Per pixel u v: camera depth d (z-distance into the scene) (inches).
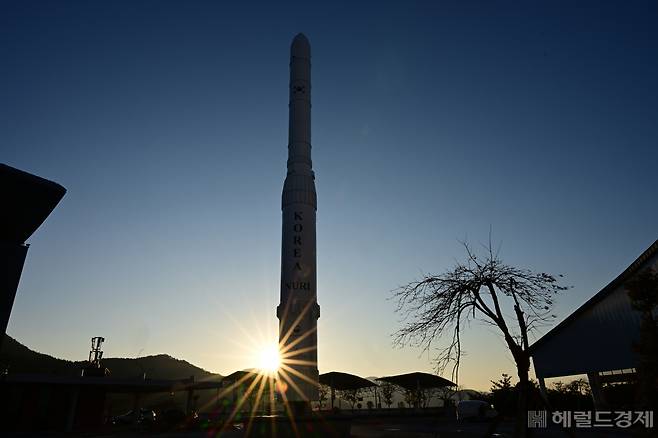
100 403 1444.4
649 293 503.5
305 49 1800.0
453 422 1598.2
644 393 479.8
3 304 277.6
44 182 312.8
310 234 1475.1
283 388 1318.9
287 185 1533.0
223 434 1155.3
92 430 1278.3
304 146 1614.2
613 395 1059.9
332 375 2124.8
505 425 1355.8
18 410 1274.6
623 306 975.0
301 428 736.3
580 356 1130.0
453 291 401.4
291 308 1381.6
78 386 1309.1
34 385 1304.1
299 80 1733.5
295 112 1674.5
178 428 1326.3
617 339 993.5
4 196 303.6
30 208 314.8
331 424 748.6
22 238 320.5
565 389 1615.4
